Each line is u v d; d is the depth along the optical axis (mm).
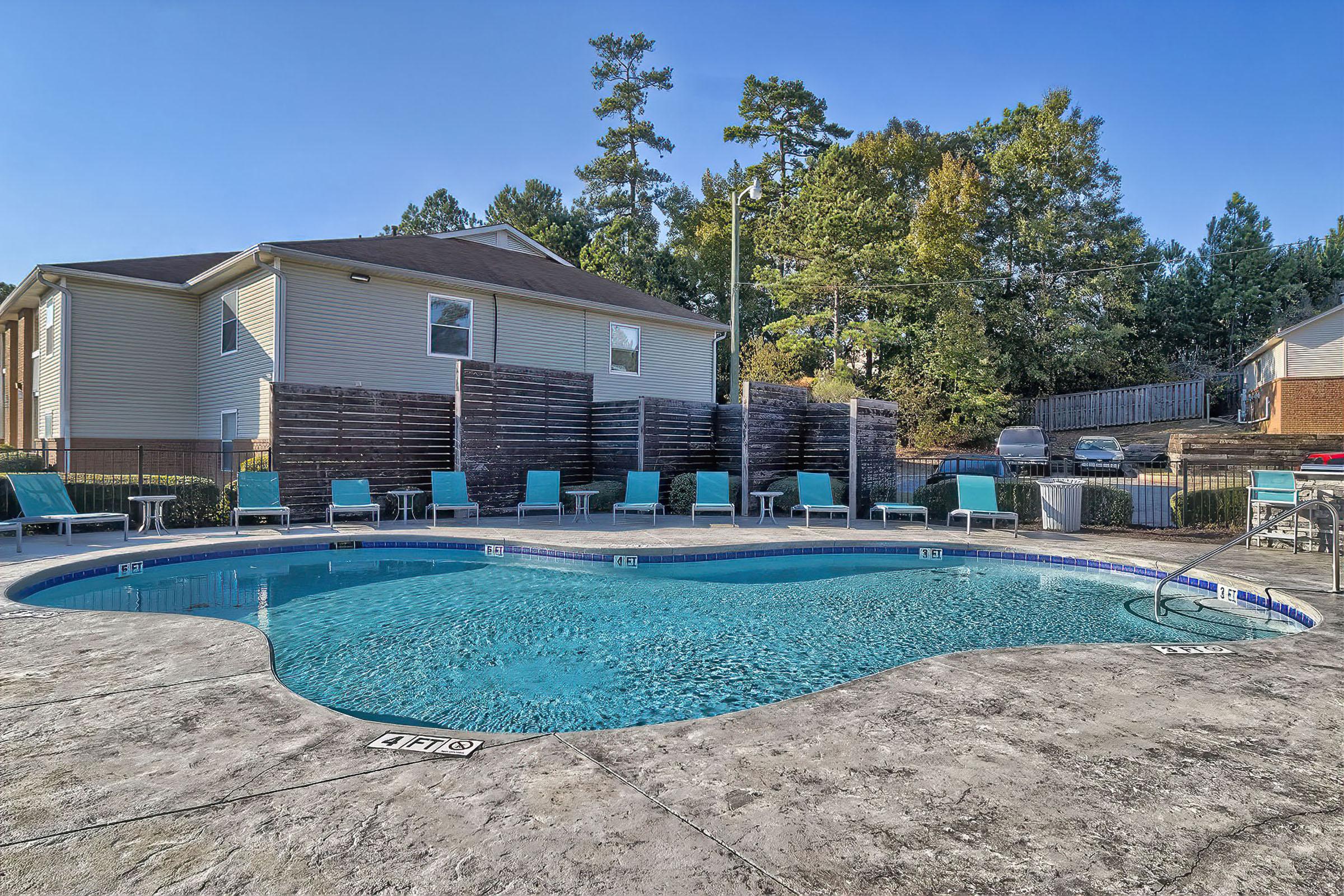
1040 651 4383
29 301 17922
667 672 5012
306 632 5984
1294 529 8984
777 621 6477
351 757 2725
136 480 10500
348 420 11555
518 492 13336
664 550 9016
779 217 32344
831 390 28031
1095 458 20312
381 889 1848
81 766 2619
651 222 46031
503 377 13086
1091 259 33312
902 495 14633
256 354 14281
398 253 16000
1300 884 1910
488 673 4938
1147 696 3529
